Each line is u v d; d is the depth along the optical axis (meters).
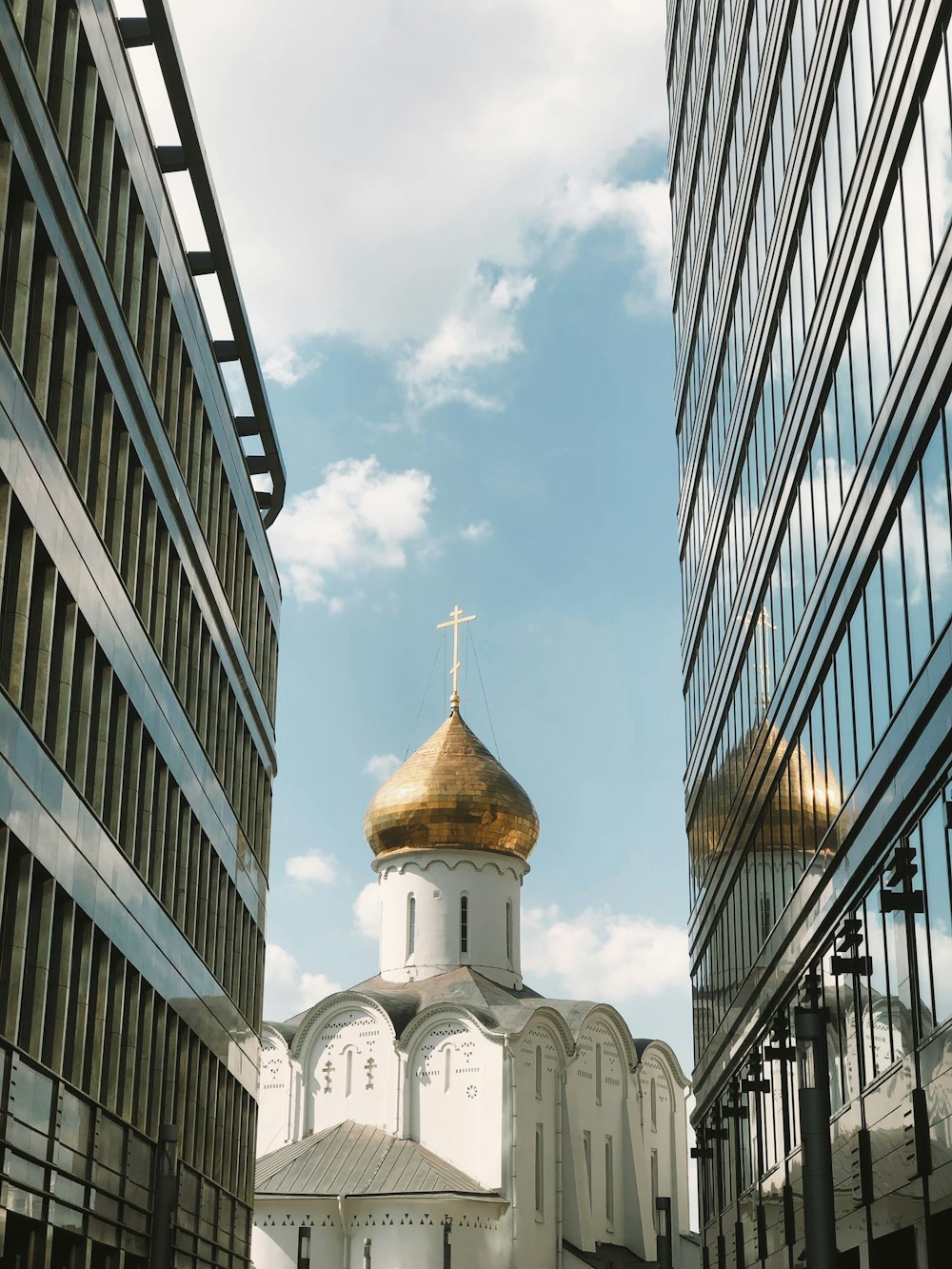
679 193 62.53
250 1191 50.06
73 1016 28.72
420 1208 78.38
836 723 31.56
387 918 96.44
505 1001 90.00
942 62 23.34
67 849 27.48
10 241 24.72
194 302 39.41
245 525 48.50
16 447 24.25
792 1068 37.25
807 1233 21.81
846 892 30.70
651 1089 99.31
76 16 27.61
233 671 46.62
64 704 27.44
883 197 27.16
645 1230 93.50
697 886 57.56
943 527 23.12
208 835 42.38
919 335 24.45
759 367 41.25
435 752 98.25
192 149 39.00
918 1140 24.95
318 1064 88.94
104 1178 30.59
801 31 35.28
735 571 46.44
